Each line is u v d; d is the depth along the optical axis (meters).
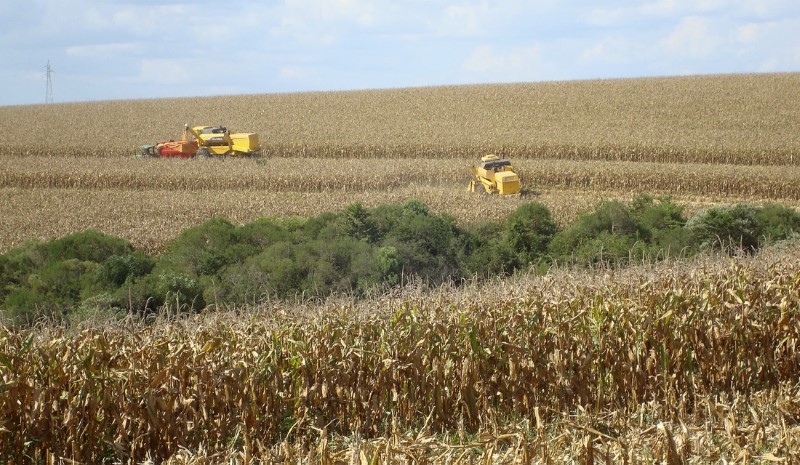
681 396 13.13
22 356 11.16
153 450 11.57
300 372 12.58
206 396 11.93
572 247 33.06
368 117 97.88
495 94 113.06
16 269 28.61
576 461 9.50
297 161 63.03
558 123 86.94
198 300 26.38
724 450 10.20
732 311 14.00
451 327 12.97
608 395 13.45
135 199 47.38
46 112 118.31
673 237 33.12
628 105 97.75
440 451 9.81
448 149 70.88
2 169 57.41
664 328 13.48
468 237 33.56
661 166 54.69
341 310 13.86
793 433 10.34
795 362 14.66
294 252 29.16
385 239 31.41
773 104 93.25
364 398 12.77
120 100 135.50
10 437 10.88
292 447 10.31
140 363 11.77
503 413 13.08
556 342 13.25
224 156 64.62
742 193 50.19
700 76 125.00
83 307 24.27
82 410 11.23
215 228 31.31
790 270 16.00
